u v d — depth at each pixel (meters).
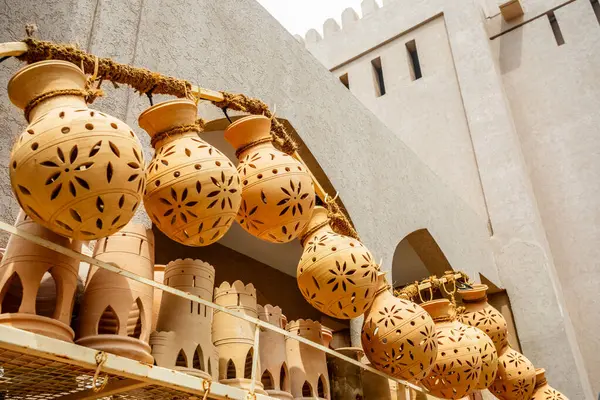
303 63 3.99
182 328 1.32
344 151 4.08
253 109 1.70
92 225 1.00
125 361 1.05
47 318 1.01
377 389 2.33
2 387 1.15
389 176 4.68
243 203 1.51
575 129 7.62
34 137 0.98
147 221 1.98
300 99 3.75
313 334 1.88
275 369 1.63
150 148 2.16
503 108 7.51
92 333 1.12
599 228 6.98
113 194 0.99
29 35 1.20
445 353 2.12
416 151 8.00
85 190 0.96
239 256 5.59
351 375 2.11
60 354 0.96
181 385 1.15
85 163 0.96
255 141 1.59
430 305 2.31
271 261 5.79
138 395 1.26
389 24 9.15
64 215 0.98
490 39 8.67
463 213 6.21
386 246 4.11
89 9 2.20
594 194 7.17
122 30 2.32
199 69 2.79
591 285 6.78
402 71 8.72
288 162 1.53
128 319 1.22
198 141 1.30
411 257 6.09
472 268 5.78
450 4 8.64
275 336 1.68
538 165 7.68
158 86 1.40
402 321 1.81
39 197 0.96
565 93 7.86
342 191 3.81
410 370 1.82
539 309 6.23
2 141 1.88
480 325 2.76
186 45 2.76
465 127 7.78
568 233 7.15
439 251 5.15
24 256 1.05
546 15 8.45
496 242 6.77
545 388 3.01
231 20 3.29
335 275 1.60
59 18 2.14
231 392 1.26
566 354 5.91
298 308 5.97
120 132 1.03
